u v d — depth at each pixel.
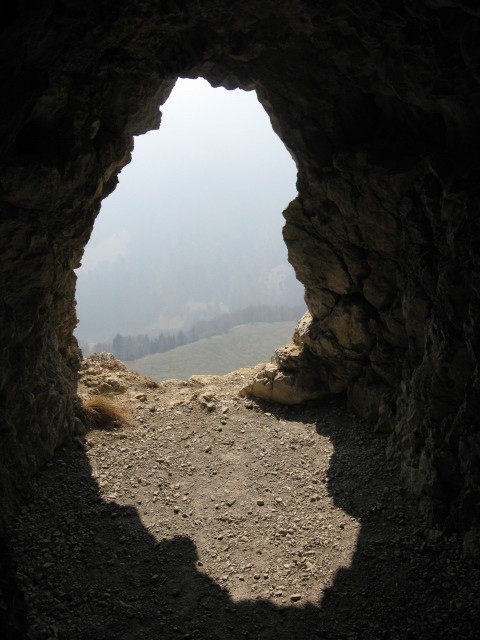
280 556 8.32
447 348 8.12
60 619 6.95
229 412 12.59
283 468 10.59
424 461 8.93
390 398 10.90
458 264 7.62
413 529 8.50
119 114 9.02
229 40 8.32
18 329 8.70
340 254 10.70
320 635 6.89
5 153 7.16
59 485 9.53
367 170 8.94
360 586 7.62
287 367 12.88
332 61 8.40
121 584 7.66
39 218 8.27
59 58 7.00
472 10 5.52
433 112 7.93
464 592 7.21
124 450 10.88
